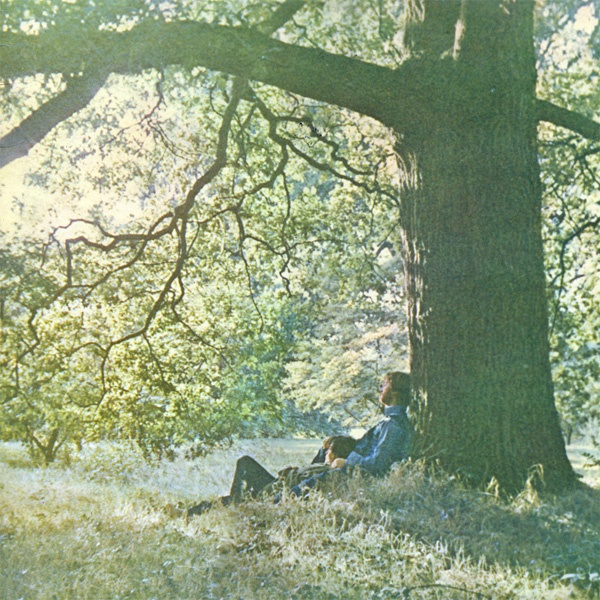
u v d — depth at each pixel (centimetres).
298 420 2314
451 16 807
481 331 734
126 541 625
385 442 714
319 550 572
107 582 520
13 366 1236
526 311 740
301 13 1272
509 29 759
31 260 1241
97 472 1380
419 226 775
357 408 2059
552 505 649
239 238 1341
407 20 824
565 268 1330
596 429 1261
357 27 1309
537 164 781
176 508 781
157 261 1420
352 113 1406
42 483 1174
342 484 687
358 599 483
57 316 1308
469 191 757
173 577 527
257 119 1412
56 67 852
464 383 728
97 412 1390
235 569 543
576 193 1305
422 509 629
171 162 1450
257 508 665
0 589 508
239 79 1031
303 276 1662
